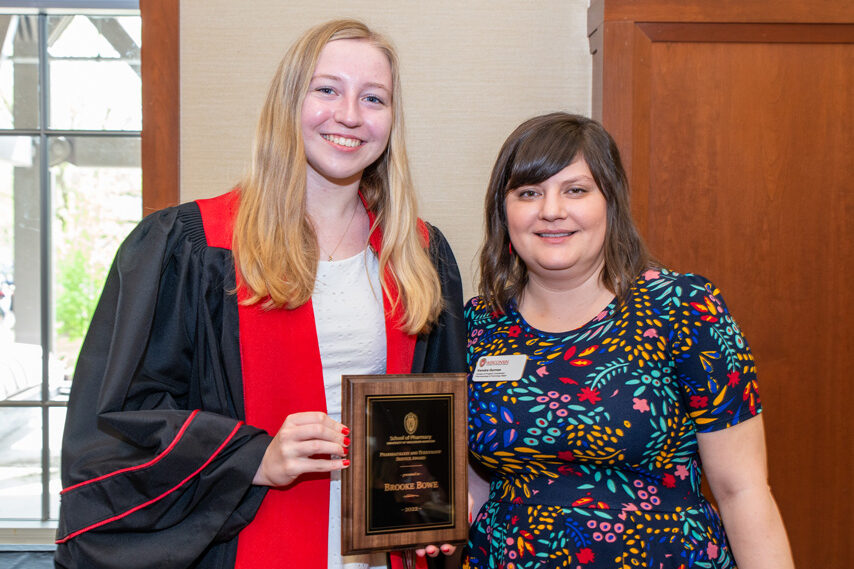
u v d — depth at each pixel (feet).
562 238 4.23
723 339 4.10
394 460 3.79
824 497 7.52
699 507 4.15
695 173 7.31
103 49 8.70
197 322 4.13
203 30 7.27
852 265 7.47
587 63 7.50
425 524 3.83
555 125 4.36
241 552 4.00
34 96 8.68
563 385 4.17
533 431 4.14
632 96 7.17
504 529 4.23
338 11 7.32
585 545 3.96
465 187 7.48
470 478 4.87
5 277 8.75
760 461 4.19
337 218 4.52
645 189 7.26
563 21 7.48
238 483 3.76
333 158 4.16
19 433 8.79
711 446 4.18
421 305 4.47
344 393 3.76
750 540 4.09
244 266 4.07
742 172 7.36
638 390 4.05
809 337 7.48
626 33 7.14
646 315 4.21
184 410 4.01
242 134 7.30
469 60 7.43
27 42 8.63
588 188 4.25
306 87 4.12
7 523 8.70
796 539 7.53
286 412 4.14
